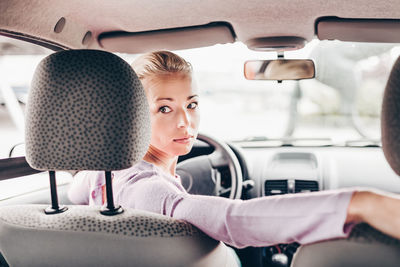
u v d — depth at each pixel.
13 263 0.98
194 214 0.88
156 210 0.97
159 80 1.13
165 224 0.89
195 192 2.20
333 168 2.80
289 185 2.73
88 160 0.82
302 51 2.39
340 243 0.73
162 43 2.07
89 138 0.81
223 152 2.22
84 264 0.90
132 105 0.84
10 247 0.96
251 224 0.80
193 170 2.19
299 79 2.30
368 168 2.80
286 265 2.40
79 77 0.81
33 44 1.71
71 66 0.81
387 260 0.70
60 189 2.05
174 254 0.86
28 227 0.94
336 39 2.06
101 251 0.88
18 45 1.71
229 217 0.82
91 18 1.76
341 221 0.70
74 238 0.90
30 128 0.84
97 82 0.81
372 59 5.88
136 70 1.17
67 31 1.76
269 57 2.33
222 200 0.87
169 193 0.97
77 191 1.40
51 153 0.83
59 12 1.60
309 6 1.73
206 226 0.87
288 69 2.28
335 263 0.74
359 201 0.70
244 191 2.36
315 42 2.37
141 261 0.87
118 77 0.82
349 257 0.73
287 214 0.76
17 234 0.94
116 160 0.83
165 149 1.18
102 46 2.08
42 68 0.84
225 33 2.00
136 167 1.12
